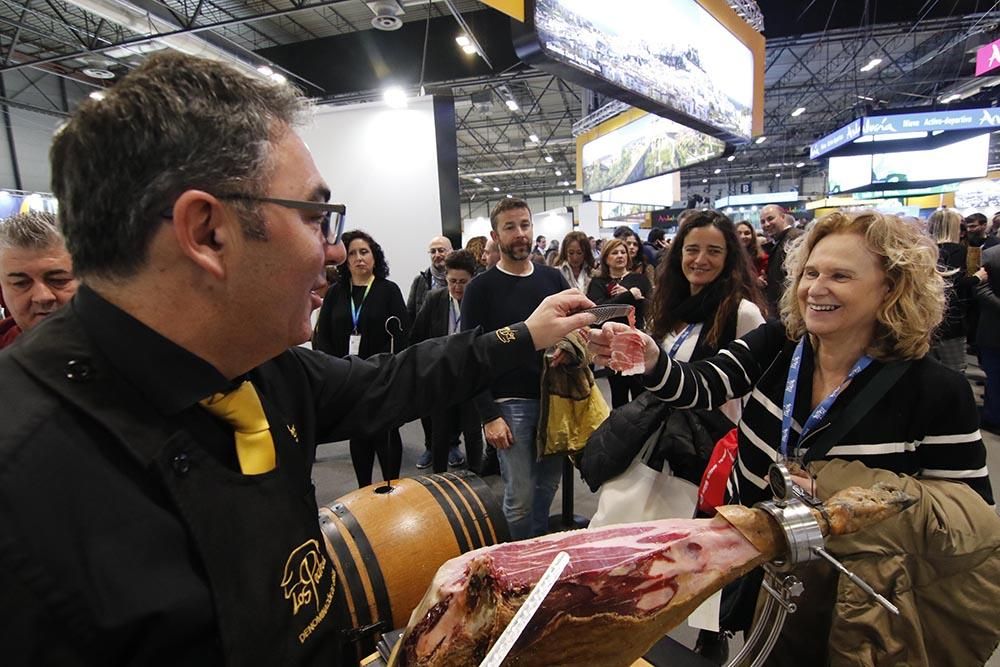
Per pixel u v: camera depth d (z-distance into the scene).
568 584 0.45
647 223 14.72
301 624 0.48
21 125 9.39
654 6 3.02
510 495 1.99
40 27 7.48
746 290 1.57
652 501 1.46
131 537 0.37
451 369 0.84
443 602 0.47
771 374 1.12
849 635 0.78
